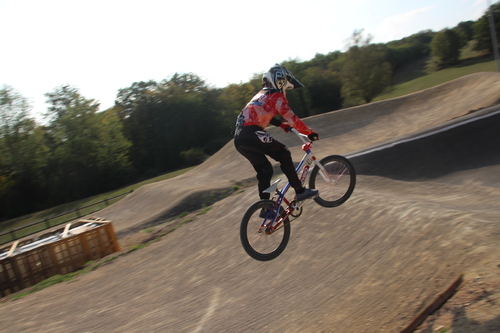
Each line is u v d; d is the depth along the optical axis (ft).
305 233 24.09
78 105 139.85
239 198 38.19
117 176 145.79
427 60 280.31
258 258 12.12
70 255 35.19
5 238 74.23
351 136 68.13
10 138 132.46
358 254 19.57
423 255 16.30
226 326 17.71
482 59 225.56
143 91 162.81
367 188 33.30
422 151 38.14
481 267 12.73
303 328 15.39
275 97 12.10
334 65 195.21
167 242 34.78
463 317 10.61
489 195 25.88
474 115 41.50
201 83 172.65
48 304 25.72
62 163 138.51
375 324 13.21
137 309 21.97
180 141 163.43
